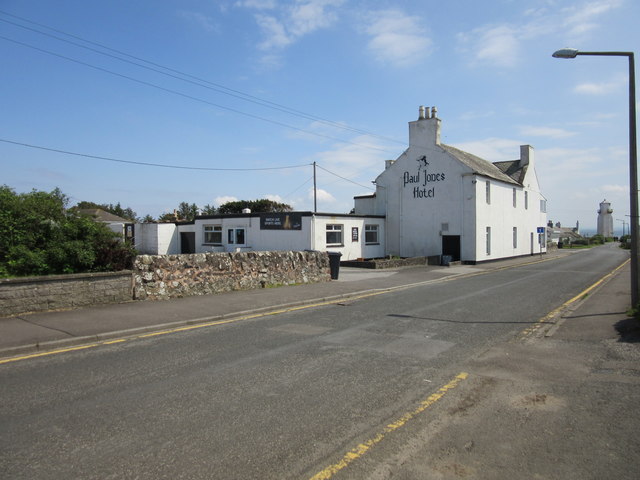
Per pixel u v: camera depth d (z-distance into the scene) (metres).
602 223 111.06
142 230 34.19
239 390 5.46
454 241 30.20
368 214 32.72
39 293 9.54
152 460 3.74
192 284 12.92
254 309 11.05
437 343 7.95
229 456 3.82
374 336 8.51
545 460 3.76
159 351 7.28
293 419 4.61
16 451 3.87
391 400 5.16
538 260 34.69
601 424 4.49
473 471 3.59
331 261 18.84
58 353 7.09
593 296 13.39
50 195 12.04
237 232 29.70
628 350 7.28
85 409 4.82
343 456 3.83
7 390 5.39
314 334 8.66
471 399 5.21
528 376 6.07
